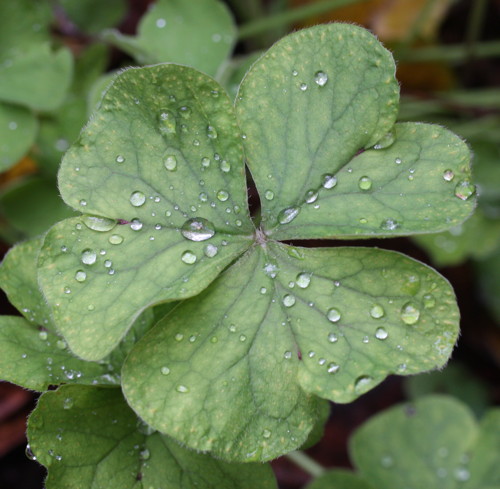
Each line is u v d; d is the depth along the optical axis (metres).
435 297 0.20
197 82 0.20
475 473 0.25
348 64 0.20
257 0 0.32
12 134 0.25
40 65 0.26
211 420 0.20
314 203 0.20
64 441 0.20
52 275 0.20
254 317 0.20
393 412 0.25
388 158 0.20
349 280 0.20
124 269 0.20
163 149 0.20
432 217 0.20
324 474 0.24
